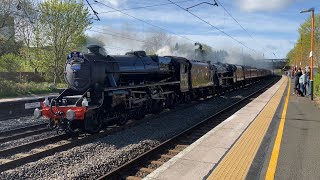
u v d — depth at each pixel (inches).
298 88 983.6
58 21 1505.9
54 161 337.4
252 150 309.7
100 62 522.3
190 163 267.4
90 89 502.0
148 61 674.8
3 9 1259.2
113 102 514.0
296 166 261.7
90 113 467.5
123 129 518.0
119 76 568.7
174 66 811.4
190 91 903.1
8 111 706.2
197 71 944.9
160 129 512.1
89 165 321.4
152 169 317.4
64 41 1531.7
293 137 370.6
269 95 991.0
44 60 1535.4
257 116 525.7
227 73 1364.4
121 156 358.6
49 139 436.5
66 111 460.8
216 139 353.7
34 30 1473.9
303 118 511.5
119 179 293.9
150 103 655.8
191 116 653.3
